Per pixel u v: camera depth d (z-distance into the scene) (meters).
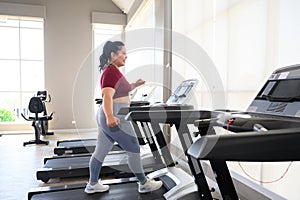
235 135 0.65
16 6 5.49
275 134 0.66
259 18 1.86
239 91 2.10
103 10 5.99
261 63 1.83
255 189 1.79
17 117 5.78
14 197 2.23
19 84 5.77
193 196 1.77
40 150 3.99
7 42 5.68
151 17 4.18
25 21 5.72
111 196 2.02
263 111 1.23
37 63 5.83
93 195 2.04
